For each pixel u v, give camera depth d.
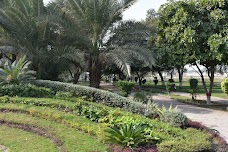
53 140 5.84
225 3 11.56
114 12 12.67
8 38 13.45
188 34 11.45
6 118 7.14
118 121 6.19
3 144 5.69
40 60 13.82
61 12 14.27
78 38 12.95
